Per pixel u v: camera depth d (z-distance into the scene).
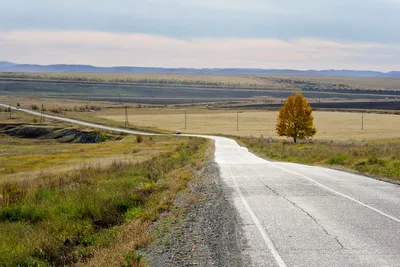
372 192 12.80
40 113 148.50
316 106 185.50
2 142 91.81
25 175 31.83
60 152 62.25
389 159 20.27
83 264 8.16
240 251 7.21
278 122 62.03
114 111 168.75
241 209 10.76
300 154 31.09
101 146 72.00
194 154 37.94
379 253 6.90
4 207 14.31
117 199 13.87
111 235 10.16
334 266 6.34
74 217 12.52
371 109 165.00
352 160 22.44
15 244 10.20
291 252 7.08
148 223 10.06
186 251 7.42
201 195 13.50
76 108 172.12
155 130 101.81
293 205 11.05
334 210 10.30
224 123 121.50
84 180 20.70
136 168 25.09
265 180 16.30
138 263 6.91
